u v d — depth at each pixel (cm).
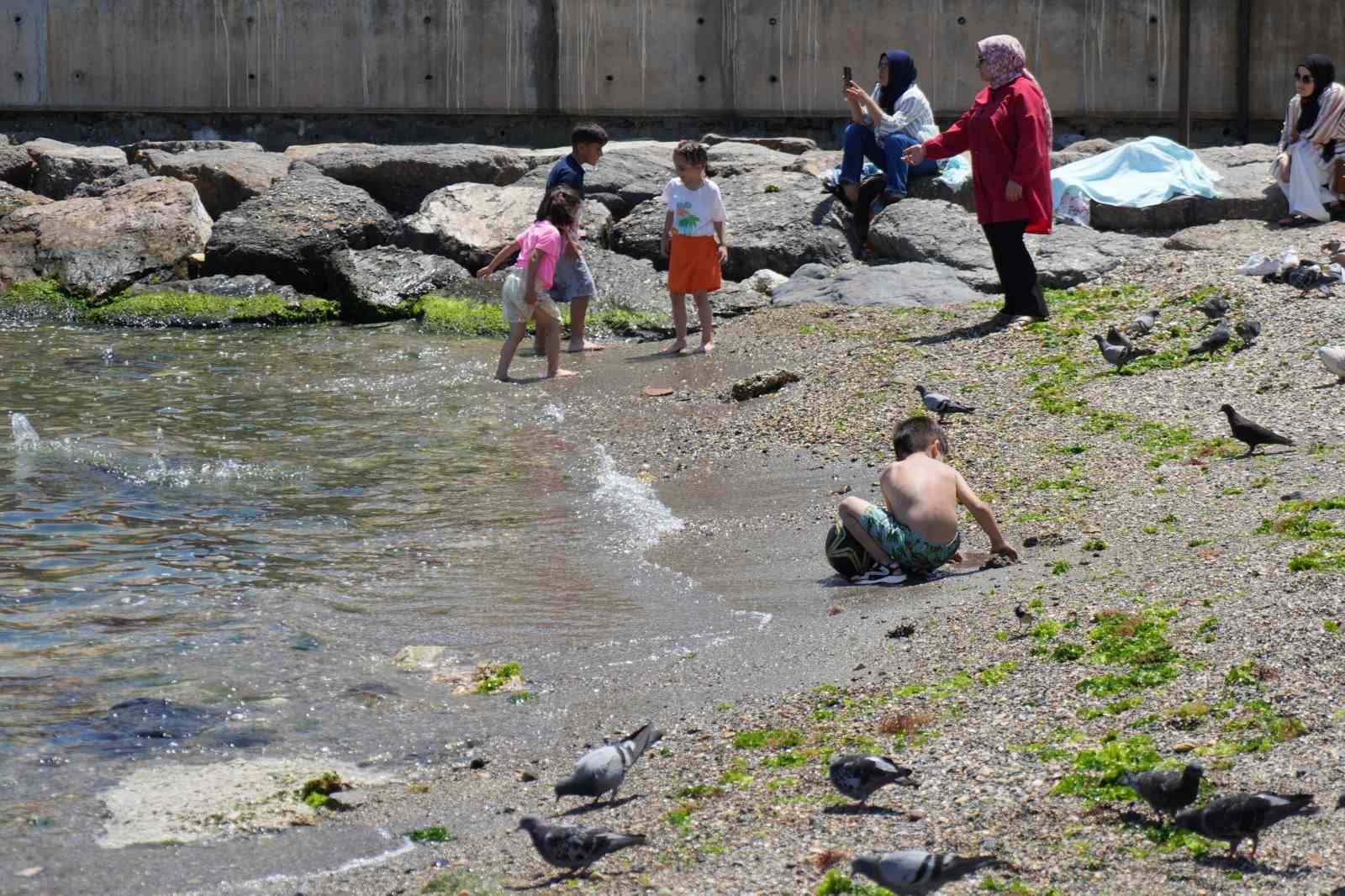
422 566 1020
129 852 598
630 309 1991
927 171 2194
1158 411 1267
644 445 1384
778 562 1012
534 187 2395
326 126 2980
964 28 2895
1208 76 2870
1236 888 503
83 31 2973
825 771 639
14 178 2684
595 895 542
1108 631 762
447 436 1432
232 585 964
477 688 791
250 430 1450
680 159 1711
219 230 2305
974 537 1025
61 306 2216
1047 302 1719
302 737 723
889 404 1405
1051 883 518
